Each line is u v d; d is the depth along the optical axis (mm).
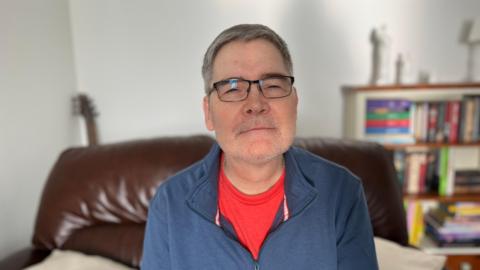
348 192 789
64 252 1199
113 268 1126
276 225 752
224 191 778
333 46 2133
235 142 678
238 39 680
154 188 1343
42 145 1810
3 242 1477
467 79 2100
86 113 2141
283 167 788
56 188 1367
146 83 2223
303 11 2109
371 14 2088
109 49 2189
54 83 1940
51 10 1917
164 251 792
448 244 1934
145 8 2143
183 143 1427
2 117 1489
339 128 2217
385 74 2057
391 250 1116
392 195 1302
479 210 1914
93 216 1345
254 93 665
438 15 2066
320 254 739
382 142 1924
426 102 1925
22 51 1647
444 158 1931
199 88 2217
